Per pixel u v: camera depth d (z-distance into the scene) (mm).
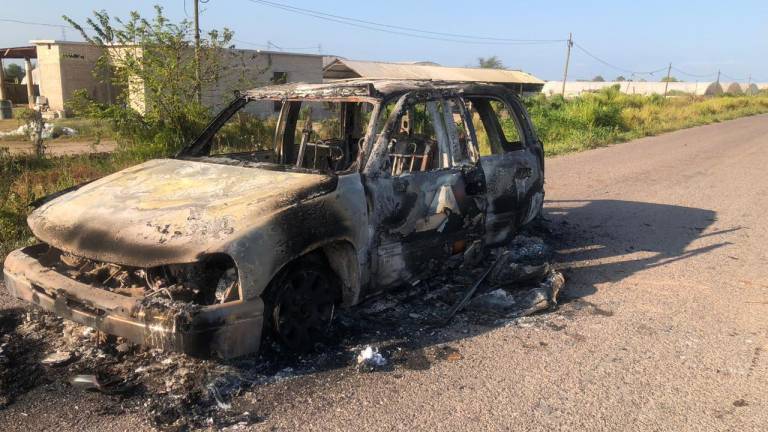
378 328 4203
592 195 9664
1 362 3547
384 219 3986
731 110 40344
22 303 4438
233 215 3338
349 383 3475
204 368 3494
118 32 10992
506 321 4418
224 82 13125
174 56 11203
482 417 3178
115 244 3299
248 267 3180
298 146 5672
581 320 4508
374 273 4008
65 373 3453
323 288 3812
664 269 5793
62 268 3686
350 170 3949
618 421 3168
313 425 3061
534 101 27750
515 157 5406
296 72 30109
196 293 3262
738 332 4332
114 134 11469
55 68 28359
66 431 2938
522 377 3615
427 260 4395
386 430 3039
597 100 30266
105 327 3193
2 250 5594
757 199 9391
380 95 4164
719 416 3232
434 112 4578
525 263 5684
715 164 13461
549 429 3082
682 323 4480
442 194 4395
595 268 5805
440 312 4516
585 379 3609
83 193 3994
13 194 6586
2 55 32406
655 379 3625
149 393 3277
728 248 6562
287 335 3658
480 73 51188
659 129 23500
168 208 3529
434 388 3459
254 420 3080
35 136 12719
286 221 3383
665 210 8539
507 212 5258
